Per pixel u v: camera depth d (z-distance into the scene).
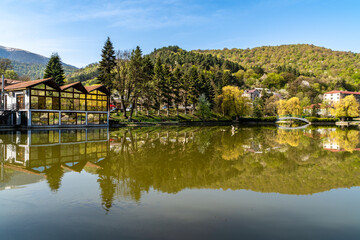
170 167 9.65
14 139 18.30
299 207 5.61
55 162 10.23
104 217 4.85
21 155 11.77
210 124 56.66
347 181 8.01
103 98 42.09
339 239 4.14
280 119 72.19
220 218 4.89
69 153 12.54
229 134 26.84
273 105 85.62
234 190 6.80
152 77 54.72
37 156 11.56
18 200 5.73
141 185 7.10
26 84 33.97
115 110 58.38
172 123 53.41
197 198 6.07
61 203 5.57
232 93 68.81
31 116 32.62
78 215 4.93
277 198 6.21
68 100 37.12
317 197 6.34
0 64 70.38
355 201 6.06
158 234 4.18
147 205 5.52
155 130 32.00
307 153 14.02
